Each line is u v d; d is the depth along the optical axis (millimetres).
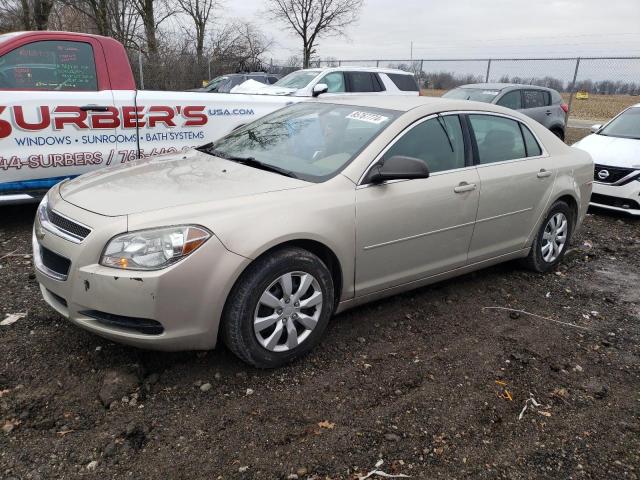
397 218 3518
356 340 3555
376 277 3566
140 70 18984
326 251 3262
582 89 17734
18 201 5180
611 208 7203
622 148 7445
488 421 2848
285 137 3936
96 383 2932
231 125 6246
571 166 4871
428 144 3801
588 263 5453
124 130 5555
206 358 3215
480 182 4012
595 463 2604
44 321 3512
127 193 3061
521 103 12570
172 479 2336
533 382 3232
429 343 3590
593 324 4070
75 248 2777
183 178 3330
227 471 2395
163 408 2773
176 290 2709
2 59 4953
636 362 3561
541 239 4781
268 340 3043
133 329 2775
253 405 2838
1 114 4918
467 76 19891
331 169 3426
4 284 4062
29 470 2336
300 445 2576
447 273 4062
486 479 2457
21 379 2918
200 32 29812
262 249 2881
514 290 4578
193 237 2742
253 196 3059
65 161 5297
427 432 2727
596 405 3061
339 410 2844
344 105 4117
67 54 5258
